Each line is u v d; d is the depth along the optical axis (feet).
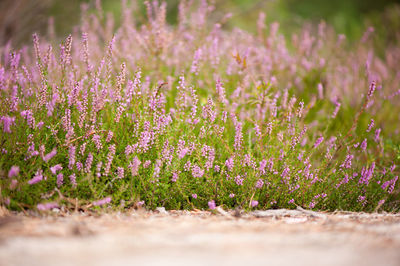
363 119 20.81
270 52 23.03
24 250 7.33
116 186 13.15
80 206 12.25
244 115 16.80
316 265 6.73
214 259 7.02
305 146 17.72
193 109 14.67
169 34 20.89
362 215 13.38
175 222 10.87
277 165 14.82
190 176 14.40
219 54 20.97
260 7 42.98
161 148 14.05
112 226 9.91
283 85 21.86
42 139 13.15
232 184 14.28
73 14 41.78
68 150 12.80
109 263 6.73
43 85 13.42
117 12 45.78
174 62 20.45
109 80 14.71
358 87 22.20
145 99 14.97
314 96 19.24
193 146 13.93
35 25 39.14
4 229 9.03
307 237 8.73
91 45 21.07
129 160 13.30
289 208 14.60
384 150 18.69
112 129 14.17
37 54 13.62
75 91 13.35
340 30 43.11
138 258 7.02
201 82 19.04
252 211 13.56
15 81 13.53
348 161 15.14
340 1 57.93
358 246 7.92
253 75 19.43
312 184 14.84
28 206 11.65
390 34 35.45
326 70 23.90
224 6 43.96
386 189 15.57
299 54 24.75
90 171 12.58
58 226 9.52
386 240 8.48
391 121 21.17
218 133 14.64
